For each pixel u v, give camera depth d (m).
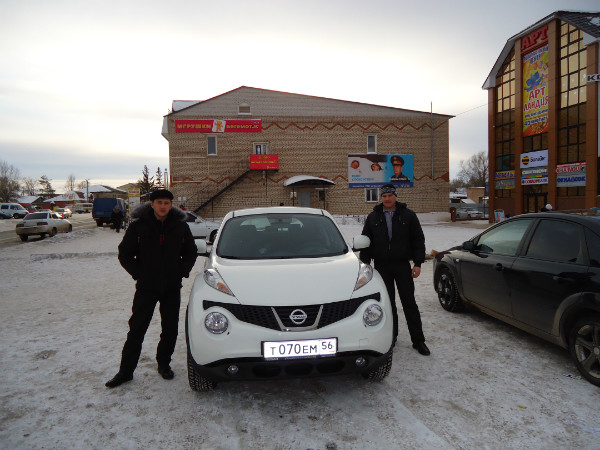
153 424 2.82
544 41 21.75
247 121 27.73
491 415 2.86
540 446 2.49
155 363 3.92
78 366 3.85
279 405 3.06
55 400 3.18
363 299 3.10
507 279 4.13
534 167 22.70
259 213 4.55
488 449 2.47
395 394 3.20
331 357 2.87
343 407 3.01
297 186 28.39
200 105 27.47
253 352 2.81
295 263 3.49
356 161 28.80
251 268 3.33
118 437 2.66
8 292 7.38
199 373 2.92
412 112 29.38
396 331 4.08
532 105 22.83
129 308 6.09
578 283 3.27
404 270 4.05
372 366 3.02
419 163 29.55
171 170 27.30
